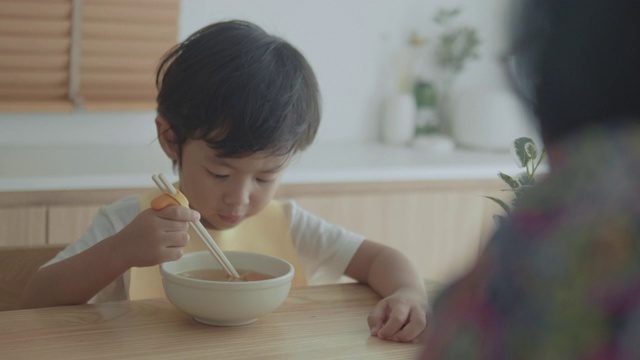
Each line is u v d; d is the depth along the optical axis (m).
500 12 0.62
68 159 2.55
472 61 3.30
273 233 1.67
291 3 2.98
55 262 1.37
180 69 1.49
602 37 0.55
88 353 1.07
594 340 0.50
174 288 1.19
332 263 1.63
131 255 1.26
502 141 3.06
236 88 1.42
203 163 1.44
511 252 0.55
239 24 1.56
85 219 2.30
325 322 1.24
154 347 1.10
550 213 0.55
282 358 1.09
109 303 1.28
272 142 1.41
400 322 1.19
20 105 2.64
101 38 2.71
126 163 2.54
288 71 1.49
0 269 1.48
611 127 0.56
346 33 3.08
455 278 0.58
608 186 0.53
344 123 3.12
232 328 1.19
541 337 0.51
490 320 0.54
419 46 3.18
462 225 2.74
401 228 2.65
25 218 2.23
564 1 0.56
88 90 2.76
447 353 0.55
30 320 1.19
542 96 0.58
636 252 0.51
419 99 3.15
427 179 2.66
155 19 2.74
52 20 2.62
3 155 2.55
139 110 2.79
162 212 1.26
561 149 0.57
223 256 1.27
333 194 2.54
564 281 0.52
